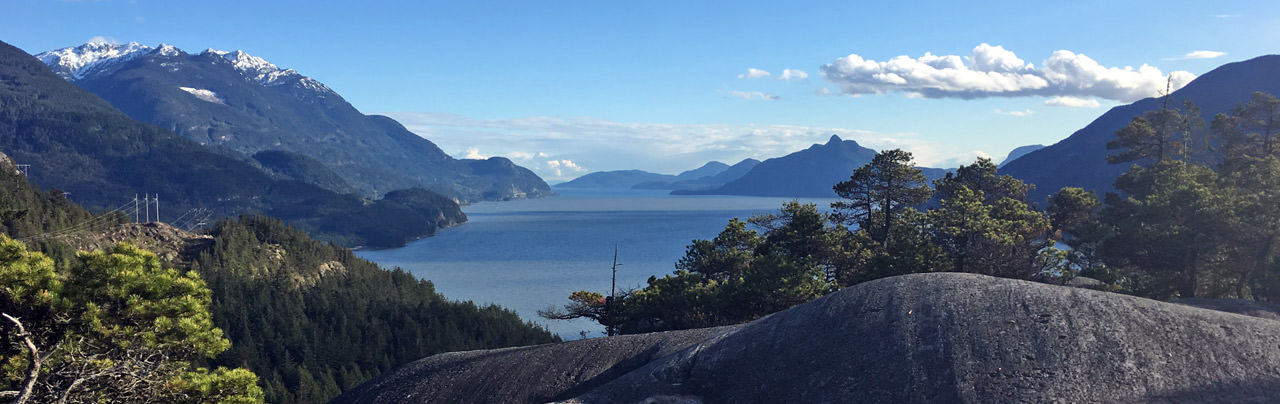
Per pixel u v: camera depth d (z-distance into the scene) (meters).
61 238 103.94
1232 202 36.81
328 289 110.38
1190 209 37.84
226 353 76.25
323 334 85.94
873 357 13.79
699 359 16.09
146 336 19.83
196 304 21.39
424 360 25.80
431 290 129.00
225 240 121.44
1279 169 46.25
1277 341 12.64
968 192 46.97
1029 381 12.23
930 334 13.84
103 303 20.69
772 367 14.84
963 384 12.50
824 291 42.44
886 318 14.66
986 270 41.12
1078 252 49.12
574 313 62.44
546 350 22.44
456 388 21.81
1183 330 13.04
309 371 77.50
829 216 57.41
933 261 39.56
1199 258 36.94
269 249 129.50
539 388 20.25
